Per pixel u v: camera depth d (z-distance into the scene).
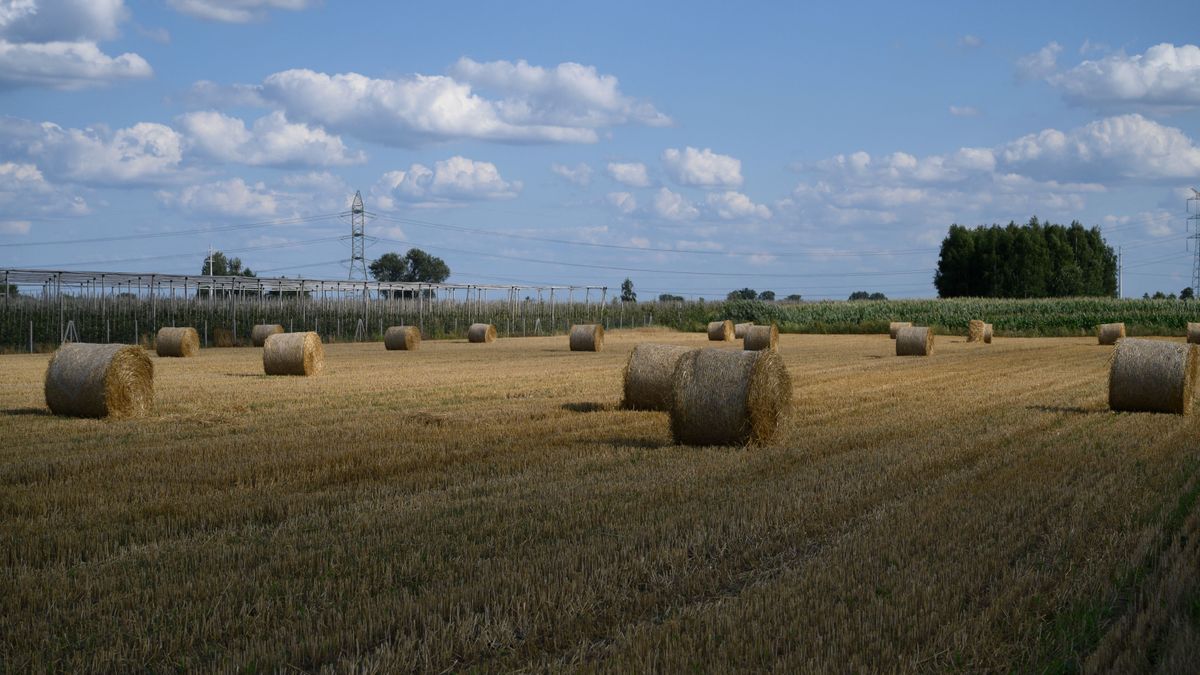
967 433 14.51
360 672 5.36
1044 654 5.60
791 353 38.94
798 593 6.61
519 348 43.41
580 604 6.34
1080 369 28.77
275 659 5.43
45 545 7.91
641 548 7.66
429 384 23.52
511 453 12.60
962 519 8.61
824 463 11.73
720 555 7.50
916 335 36.66
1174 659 5.36
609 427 15.37
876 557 7.45
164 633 5.86
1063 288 103.56
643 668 5.30
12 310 42.59
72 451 12.77
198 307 51.56
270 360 26.27
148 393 17.17
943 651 5.64
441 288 67.62
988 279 104.69
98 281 45.44
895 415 16.94
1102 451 12.71
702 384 13.26
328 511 9.19
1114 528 8.32
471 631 5.84
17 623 6.12
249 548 7.75
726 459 12.11
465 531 8.28
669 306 77.94
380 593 6.59
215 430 14.94
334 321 57.19
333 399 19.81
